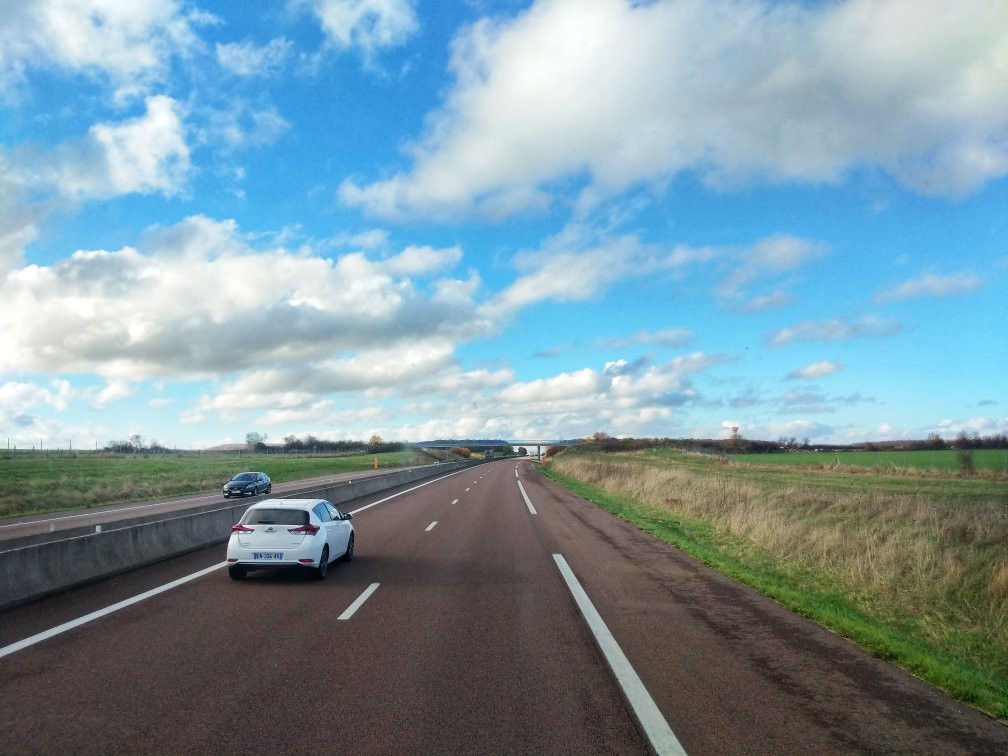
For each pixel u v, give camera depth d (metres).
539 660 6.98
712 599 10.25
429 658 7.01
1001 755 4.80
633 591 10.85
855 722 5.39
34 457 66.19
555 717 5.40
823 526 17.12
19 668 6.52
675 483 30.84
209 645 7.43
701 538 18.39
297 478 61.53
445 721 5.29
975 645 9.38
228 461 78.44
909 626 10.27
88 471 50.62
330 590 10.85
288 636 7.87
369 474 68.50
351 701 5.70
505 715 5.43
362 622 8.62
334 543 12.84
